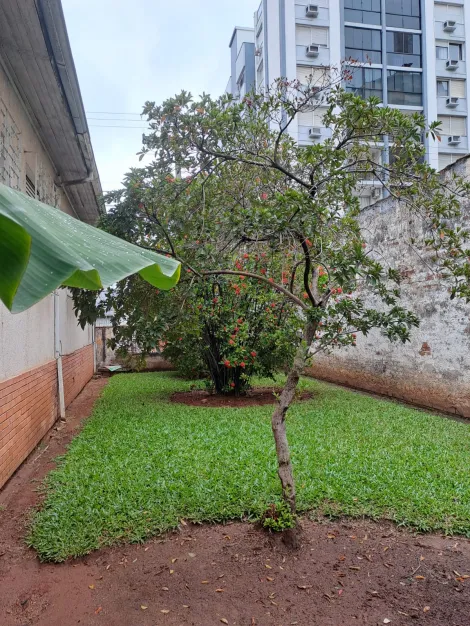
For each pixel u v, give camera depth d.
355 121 3.31
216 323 8.04
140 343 5.82
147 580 2.76
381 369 9.19
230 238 3.51
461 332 7.10
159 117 3.56
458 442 5.46
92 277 0.89
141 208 4.16
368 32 21.00
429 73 21.62
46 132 6.66
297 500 3.70
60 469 4.70
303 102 3.65
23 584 2.76
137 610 2.50
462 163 6.71
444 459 4.77
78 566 2.94
